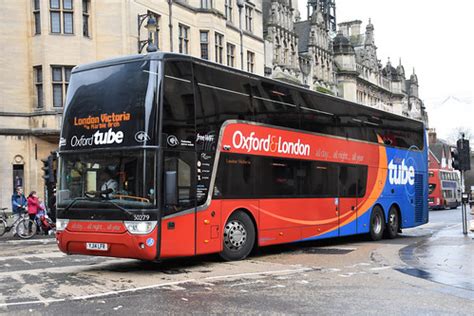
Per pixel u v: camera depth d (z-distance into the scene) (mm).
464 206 19984
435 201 53781
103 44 28703
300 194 14742
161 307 7914
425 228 25844
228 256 12586
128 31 29031
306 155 15086
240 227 12766
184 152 11141
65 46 27500
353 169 17312
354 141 17469
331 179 16156
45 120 27156
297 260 13133
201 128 11641
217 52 35406
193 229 11266
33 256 14281
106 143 10891
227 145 12336
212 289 9242
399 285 9688
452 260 12703
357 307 7941
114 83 11102
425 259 12930
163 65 10859
